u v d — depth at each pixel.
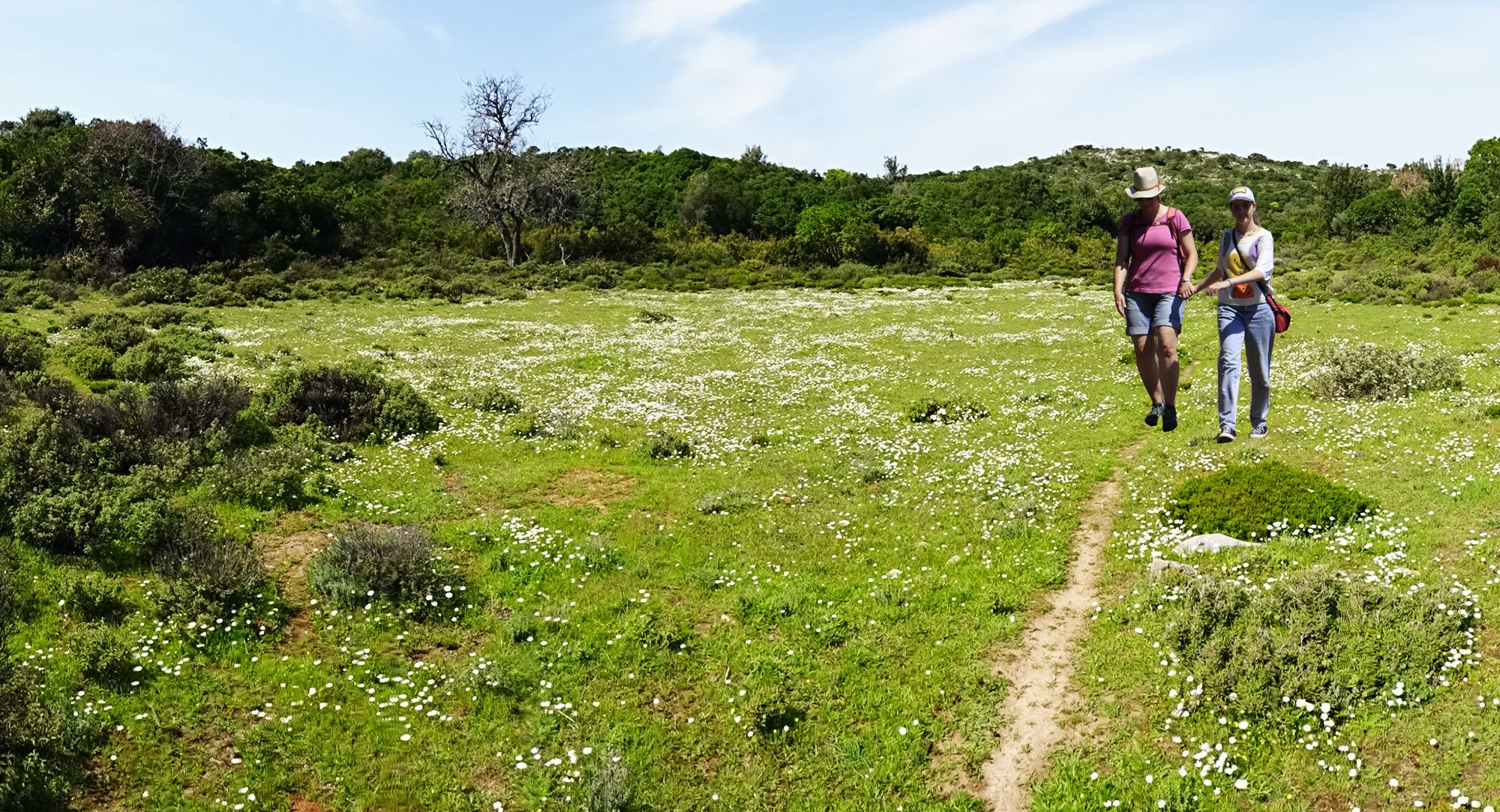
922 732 10.65
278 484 17.20
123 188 60.09
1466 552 12.81
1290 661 10.41
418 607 13.19
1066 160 155.25
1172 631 11.39
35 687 10.53
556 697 11.41
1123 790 9.40
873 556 15.25
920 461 20.31
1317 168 146.00
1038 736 10.45
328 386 22.88
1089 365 30.67
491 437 22.11
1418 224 69.94
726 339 38.56
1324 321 36.75
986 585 13.82
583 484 19.11
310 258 66.00
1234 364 8.96
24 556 13.88
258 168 73.50
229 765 10.02
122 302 45.34
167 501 15.59
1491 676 10.04
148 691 11.05
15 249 56.41
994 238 85.56
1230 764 9.51
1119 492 17.56
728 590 14.09
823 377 30.20
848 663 11.96
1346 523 14.27
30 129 83.06
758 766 10.23
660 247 79.69
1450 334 31.72
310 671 11.69
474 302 52.25
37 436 17.56
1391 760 9.22
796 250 75.31
